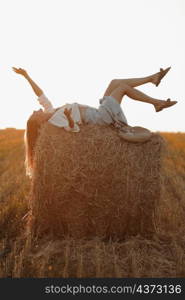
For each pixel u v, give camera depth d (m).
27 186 10.53
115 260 5.30
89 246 5.79
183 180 11.75
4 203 8.36
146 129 6.32
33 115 6.59
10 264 5.21
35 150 6.13
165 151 6.31
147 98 6.52
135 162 6.05
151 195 6.18
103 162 5.94
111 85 6.61
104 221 6.07
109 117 6.17
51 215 6.10
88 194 5.96
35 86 6.82
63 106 6.38
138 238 6.20
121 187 6.00
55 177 5.95
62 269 5.07
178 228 6.97
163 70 6.46
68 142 5.98
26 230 6.60
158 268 5.17
